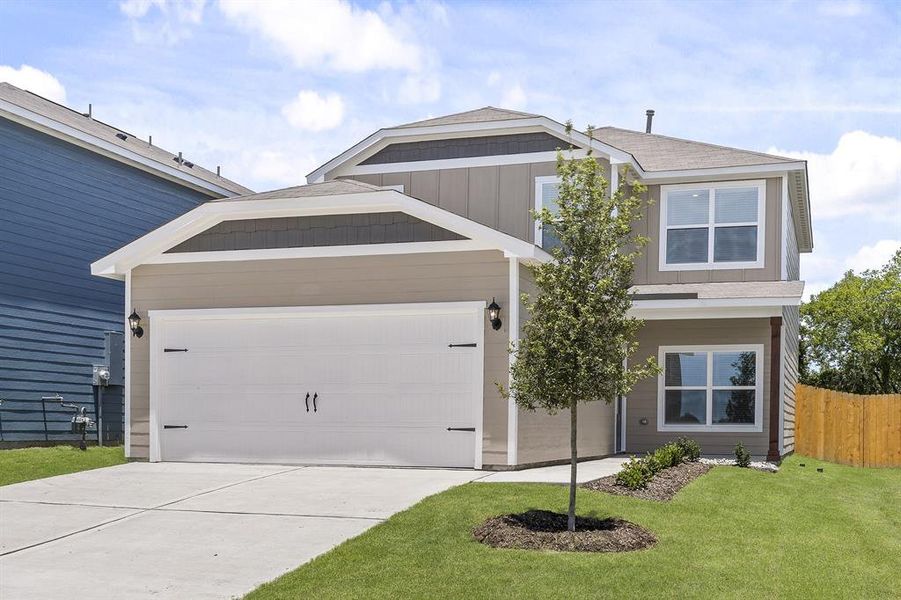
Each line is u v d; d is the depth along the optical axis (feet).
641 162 62.03
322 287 44.91
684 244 59.82
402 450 43.16
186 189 67.97
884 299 106.83
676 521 31.09
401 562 25.45
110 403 58.90
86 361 57.11
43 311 53.83
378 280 44.04
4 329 50.93
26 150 53.16
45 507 34.37
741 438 58.44
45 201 54.44
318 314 44.83
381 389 43.70
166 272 47.34
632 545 27.30
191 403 46.55
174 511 33.24
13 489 38.19
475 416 42.14
